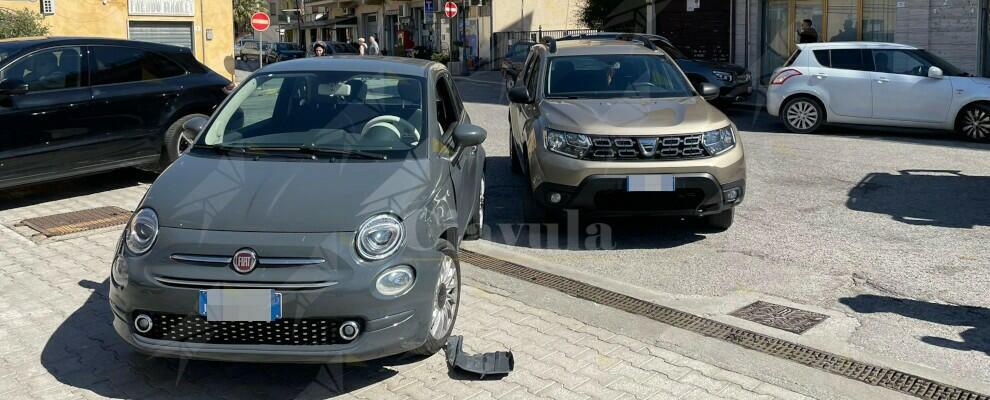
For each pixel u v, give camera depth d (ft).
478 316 16.89
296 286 12.39
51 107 25.38
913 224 24.34
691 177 20.93
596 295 18.16
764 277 19.76
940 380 13.79
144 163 28.32
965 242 22.39
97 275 19.42
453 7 95.14
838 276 19.75
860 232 23.56
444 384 13.71
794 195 28.25
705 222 24.04
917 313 17.26
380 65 18.37
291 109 16.94
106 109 26.76
